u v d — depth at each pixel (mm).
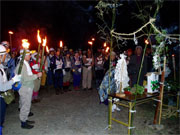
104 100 4355
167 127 3748
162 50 4098
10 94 2789
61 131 3547
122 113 4578
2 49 2684
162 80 3652
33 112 4641
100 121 4059
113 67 4375
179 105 4508
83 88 7262
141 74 4855
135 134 3414
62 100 5781
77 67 7117
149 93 3723
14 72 3330
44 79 7148
